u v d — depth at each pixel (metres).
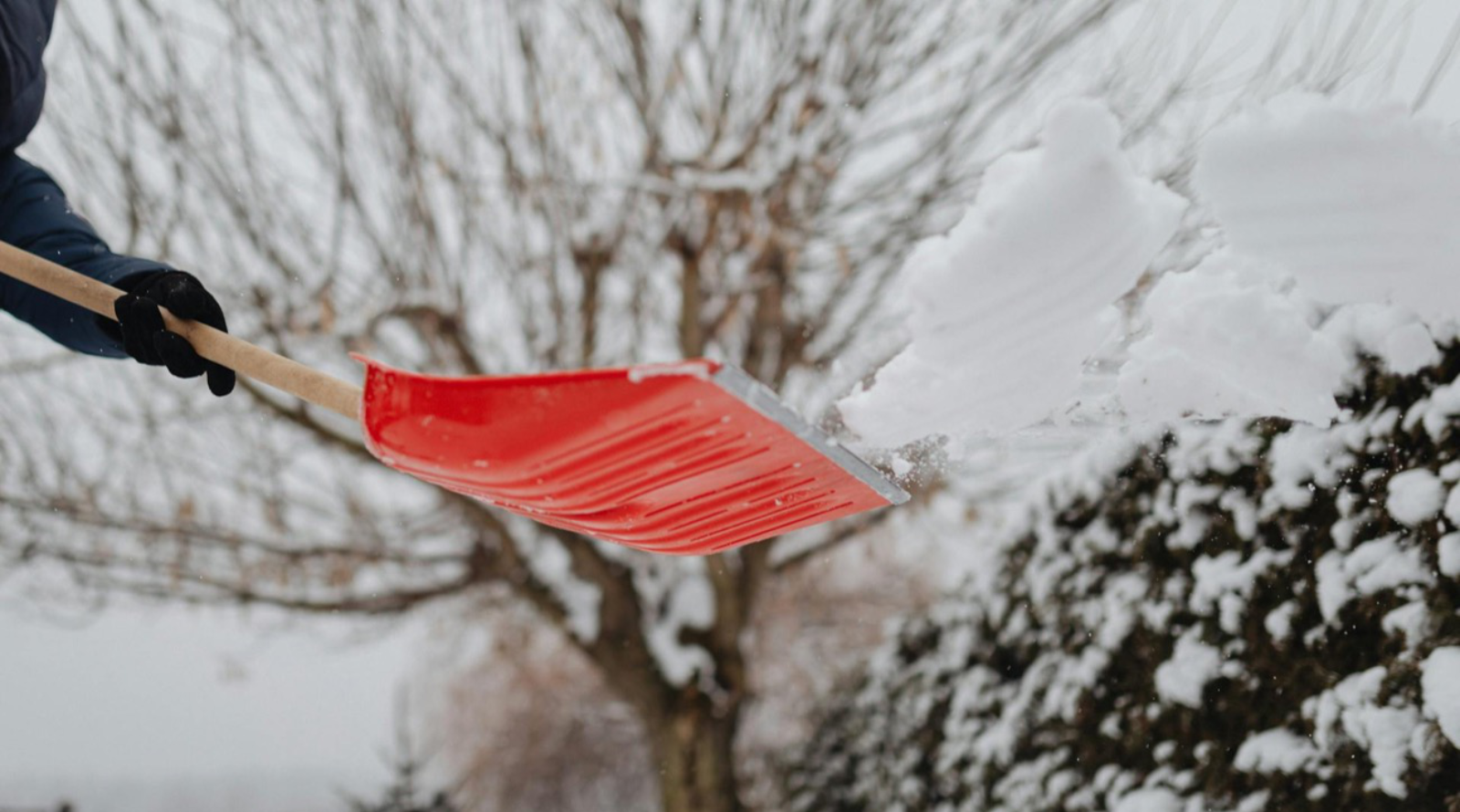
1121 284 1.25
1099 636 3.24
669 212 5.71
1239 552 2.65
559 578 6.23
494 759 11.44
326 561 5.99
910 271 1.28
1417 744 1.94
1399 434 2.13
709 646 6.13
